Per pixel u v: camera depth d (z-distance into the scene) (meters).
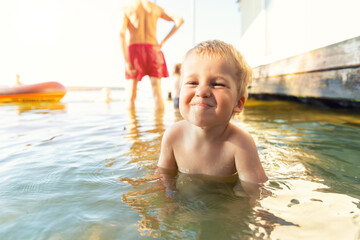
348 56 3.74
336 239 0.82
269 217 0.97
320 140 2.23
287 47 8.34
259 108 4.92
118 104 6.89
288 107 4.95
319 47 4.46
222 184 1.34
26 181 1.38
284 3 8.56
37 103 7.24
